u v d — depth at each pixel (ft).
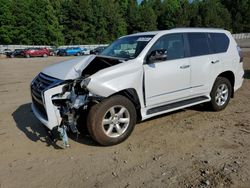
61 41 207.72
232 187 11.03
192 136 16.08
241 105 22.22
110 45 19.81
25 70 55.21
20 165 13.30
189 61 17.84
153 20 276.62
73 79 14.17
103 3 235.40
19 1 189.88
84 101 14.01
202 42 19.15
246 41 189.57
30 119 19.65
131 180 11.79
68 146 14.65
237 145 14.75
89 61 16.17
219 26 306.35
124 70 14.94
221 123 18.07
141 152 14.29
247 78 34.88
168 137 16.01
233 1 350.02
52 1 217.77
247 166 12.55
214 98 19.95
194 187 11.10
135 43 17.30
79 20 218.59
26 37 193.77
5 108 22.85
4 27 186.91
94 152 14.42
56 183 11.76
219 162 13.00
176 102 17.81
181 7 309.22
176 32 17.88
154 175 12.10
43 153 14.46
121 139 15.21
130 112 15.24
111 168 12.81
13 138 16.35
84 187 11.43
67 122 14.17
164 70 16.51
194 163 12.99
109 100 14.47
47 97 13.78
